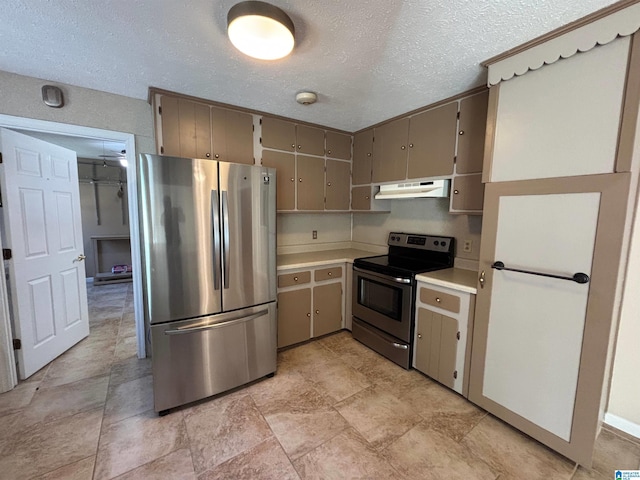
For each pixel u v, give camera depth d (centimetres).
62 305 267
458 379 204
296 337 279
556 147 147
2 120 199
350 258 305
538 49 149
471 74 188
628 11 120
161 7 128
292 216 331
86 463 151
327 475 146
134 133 240
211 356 202
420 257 287
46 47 162
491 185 176
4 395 206
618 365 172
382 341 262
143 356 260
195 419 185
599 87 132
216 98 232
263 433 173
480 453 160
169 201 181
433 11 128
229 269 205
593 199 137
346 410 194
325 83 204
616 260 132
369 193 309
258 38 137
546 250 154
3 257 211
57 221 262
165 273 184
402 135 269
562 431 153
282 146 278
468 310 196
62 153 270
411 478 145
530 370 164
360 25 139
